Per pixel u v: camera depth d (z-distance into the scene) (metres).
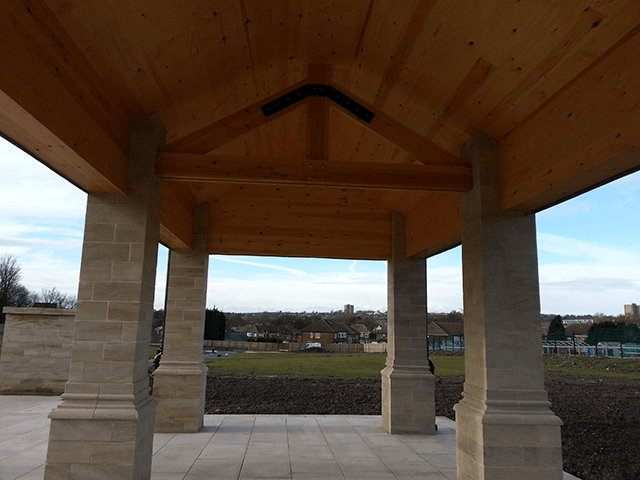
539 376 4.07
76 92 3.04
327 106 4.65
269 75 4.83
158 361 6.84
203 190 6.78
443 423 7.52
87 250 3.95
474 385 4.28
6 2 2.21
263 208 7.40
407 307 7.20
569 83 3.34
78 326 3.83
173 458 5.20
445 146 5.06
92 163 3.31
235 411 8.22
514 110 3.90
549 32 3.05
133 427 3.67
